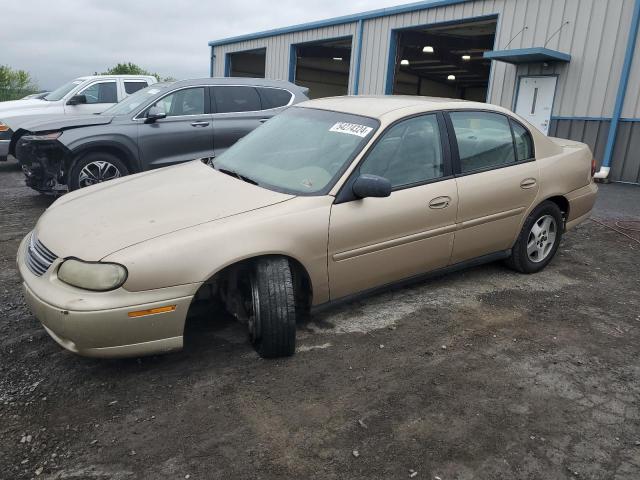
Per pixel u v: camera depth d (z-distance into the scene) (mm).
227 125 8008
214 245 3078
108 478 2381
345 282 3678
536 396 3078
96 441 2615
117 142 7246
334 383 3148
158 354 3252
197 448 2580
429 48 18703
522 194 4629
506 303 4375
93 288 2848
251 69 24453
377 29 16266
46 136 7020
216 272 3070
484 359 3477
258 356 3434
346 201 3584
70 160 7141
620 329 3994
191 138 7746
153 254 2928
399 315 4082
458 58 23031
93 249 2973
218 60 24016
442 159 4152
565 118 11961
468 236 4324
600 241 6371
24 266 3291
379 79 16422
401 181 3895
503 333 3852
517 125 4777
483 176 4359
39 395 2986
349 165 3662
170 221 3207
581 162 5242
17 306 4113
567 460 2562
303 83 24672
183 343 3295
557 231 5109
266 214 3311
